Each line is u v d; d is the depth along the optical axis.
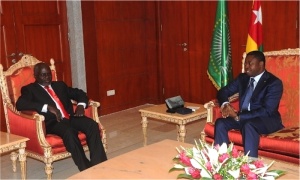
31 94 3.44
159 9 6.07
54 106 3.45
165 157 2.46
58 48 5.12
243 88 3.34
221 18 4.23
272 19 4.91
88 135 3.33
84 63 5.40
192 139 4.54
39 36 4.88
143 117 3.96
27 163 3.89
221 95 3.39
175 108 3.79
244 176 1.75
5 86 3.52
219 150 1.79
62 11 5.13
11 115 3.41
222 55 4.26
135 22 6.12
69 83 5.30
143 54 6.32
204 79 5.77
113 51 5.85
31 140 3.20
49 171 3.12
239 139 3.07
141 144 4.39
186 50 5.90
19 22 4.65
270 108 3.12
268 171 1.87
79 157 3.14
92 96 5.56
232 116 3.19
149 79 6.44
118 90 6.01
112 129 5.04
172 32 6.01
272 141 2.90
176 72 6.10
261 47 4.14
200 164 1.75
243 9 5.15
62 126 3.24
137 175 2.18
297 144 2.77
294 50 3.43
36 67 3.49
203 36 5.66
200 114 3.69
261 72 3.26
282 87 3.17
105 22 5.68
